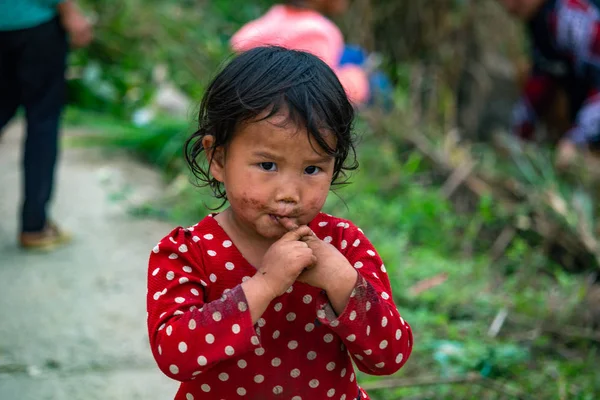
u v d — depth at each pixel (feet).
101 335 11.65
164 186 18.13
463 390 10.57
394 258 13.84
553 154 18.26
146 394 10.19
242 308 5.43
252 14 26.27
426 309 12.87
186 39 25.18
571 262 15.12
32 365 10.80
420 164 18.45
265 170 5.60
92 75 22.95
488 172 17.54
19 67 13.66
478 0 24.45
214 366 5.99
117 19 24.88
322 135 5.51
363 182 17.04
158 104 22.47
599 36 18.76
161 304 5.78
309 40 14.96
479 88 23.90
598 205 16.55
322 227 6.30
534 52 20.39
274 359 6.01
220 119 5.68
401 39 24.39
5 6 13.26
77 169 18.58
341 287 5.56
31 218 14.30
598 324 12.65
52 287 13.07
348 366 6.26
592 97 18.85
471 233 15.58
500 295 13.62
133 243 14.97
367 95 19.81
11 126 21.68
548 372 11.01
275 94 5.49
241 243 6.03
